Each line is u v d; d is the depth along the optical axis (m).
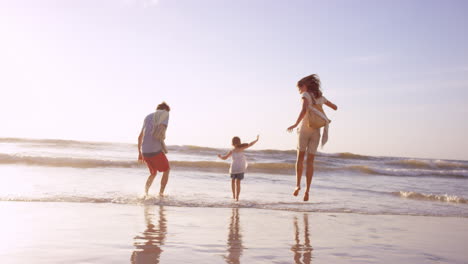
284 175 13.85
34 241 3.04
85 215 4.54
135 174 11.04
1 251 2.69
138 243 3.14
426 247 3.56
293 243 3.50
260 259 2.81
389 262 2.91
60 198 5.91
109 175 10.38
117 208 5.32
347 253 3.17
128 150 25.78
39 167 11.59
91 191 7.04
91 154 20.36
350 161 27.41
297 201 7.05
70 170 11.17
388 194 8.98
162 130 6.82
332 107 6.36
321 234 4.06
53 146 26.14
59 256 2.60
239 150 7.39
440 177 17.44
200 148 28.28
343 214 5.78
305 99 5.87
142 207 5.57
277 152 28.91
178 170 13.02
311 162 6.20
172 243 3.22
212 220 4.68
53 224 3.86
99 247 2.93
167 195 7.00
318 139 6.19
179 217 4.79
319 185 10.70
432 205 7.32
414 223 5.23
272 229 4.24
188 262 2.62
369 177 15.33
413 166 25.95
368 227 4.69
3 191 6.47
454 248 3.57
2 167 11.05
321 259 2.91
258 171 14.74
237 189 7.04
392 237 4.05
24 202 5.43
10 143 27.12
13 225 3.71
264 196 7.73
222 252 2.98
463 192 10.66
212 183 9.83
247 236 3.75
